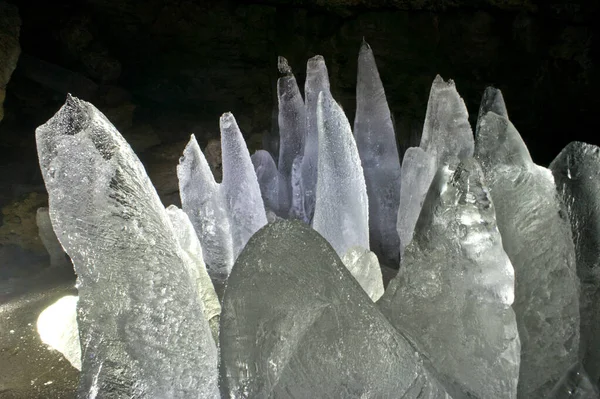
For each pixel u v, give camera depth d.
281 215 5.57
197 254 2.83
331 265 1.75
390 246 4.60
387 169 4.74
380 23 10.33
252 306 1.72
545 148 9.23
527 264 2.08
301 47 11.34
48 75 11.27
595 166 2.26
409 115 10.17
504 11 9.34
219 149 9.28
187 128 11.70
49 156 1.99
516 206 2.08
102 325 2.00
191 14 11.98
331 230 3.18
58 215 1.99
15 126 10.95
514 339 1.90
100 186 1.98
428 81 10.07
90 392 1.98
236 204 3.95
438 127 3.85
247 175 3.96
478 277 1.89
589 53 8.64
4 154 10.34
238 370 1.73
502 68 9.50
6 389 3.04
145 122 11.81
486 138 2.16
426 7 9.91
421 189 3.55
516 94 9.38
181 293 2.06
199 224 3.94
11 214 7.37
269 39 11.76
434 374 1.87
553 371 2.10
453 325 1.92
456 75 9.89
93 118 2.01
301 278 1.72
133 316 2.00
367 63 4.78
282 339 1.70
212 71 12.15
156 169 9.77
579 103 8.84
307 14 11.22
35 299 4.50
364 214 3.25
